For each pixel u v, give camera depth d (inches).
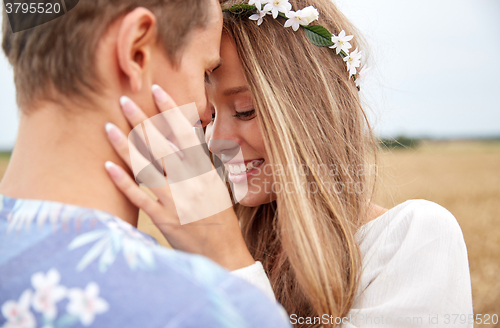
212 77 44.8
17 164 25.1
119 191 26.6
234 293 20.6
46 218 22.3
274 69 44.4
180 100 29.4
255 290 21.5
